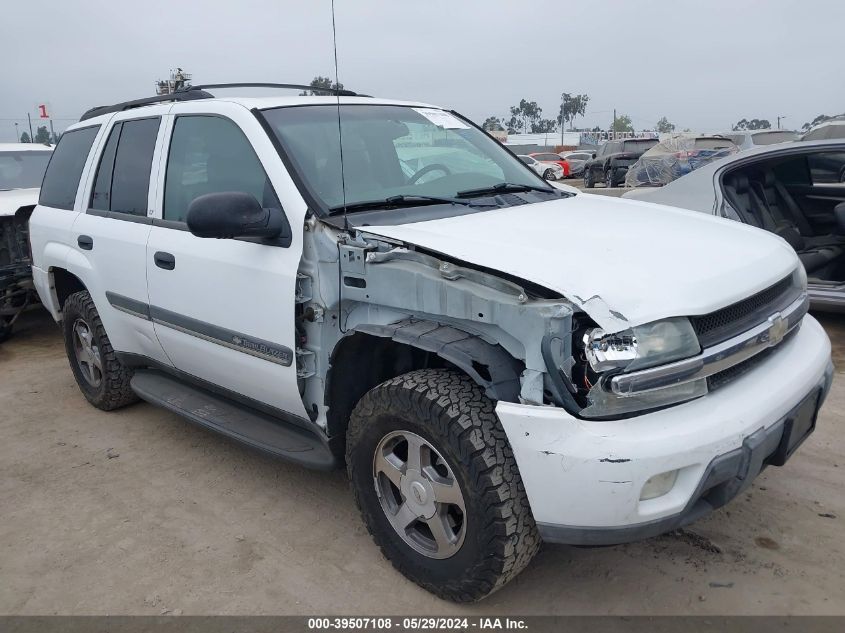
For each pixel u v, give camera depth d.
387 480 2.83
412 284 2.57
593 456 2.16
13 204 6.89
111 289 4.16
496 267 2.36
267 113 3.37
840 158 6.12
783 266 2.81
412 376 2.60
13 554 3.19
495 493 2.35
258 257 3.09
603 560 2.93
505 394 2.33
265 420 3.52
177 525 3.36
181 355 3.80
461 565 2.54
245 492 3.66
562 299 2.23
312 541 3.18
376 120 3.65
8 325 6.82
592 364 2.17
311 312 2.92
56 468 4.04
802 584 2.72
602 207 3.39
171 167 3.75
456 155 3.81
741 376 2.52
